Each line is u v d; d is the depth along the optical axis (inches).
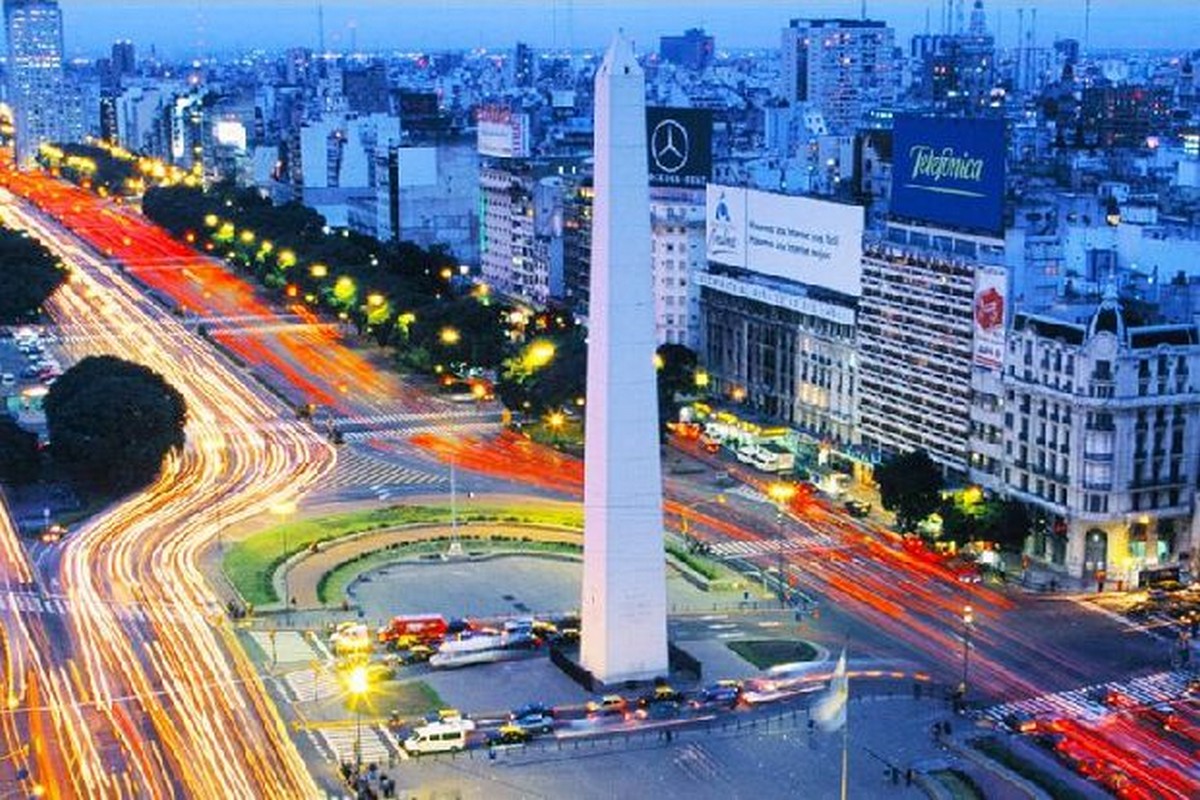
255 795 7593.5
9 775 7800.2
